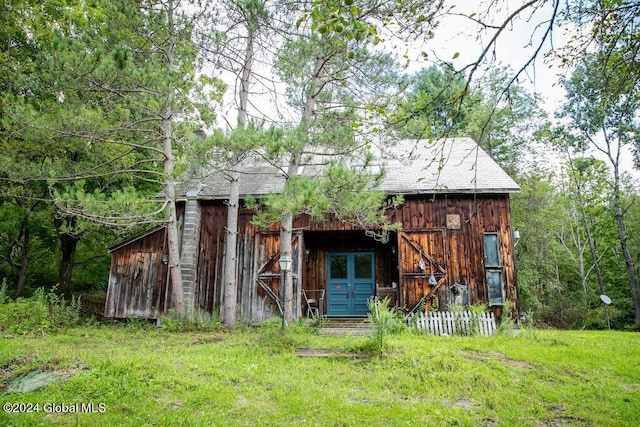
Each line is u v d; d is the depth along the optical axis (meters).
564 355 7.95
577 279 23.72
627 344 9.27
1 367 6.43
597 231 24.06
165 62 12.57
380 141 10.27
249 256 13.56
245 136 8.10
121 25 11.42
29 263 18.09
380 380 6.47
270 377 6.41
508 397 5.99
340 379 6.54
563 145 23.77
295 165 10.56
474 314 10.70
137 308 13.39
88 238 17.45
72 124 10.03
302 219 13.73
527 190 23.05
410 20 4.22
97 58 9.42
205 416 4.88
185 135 12.11
